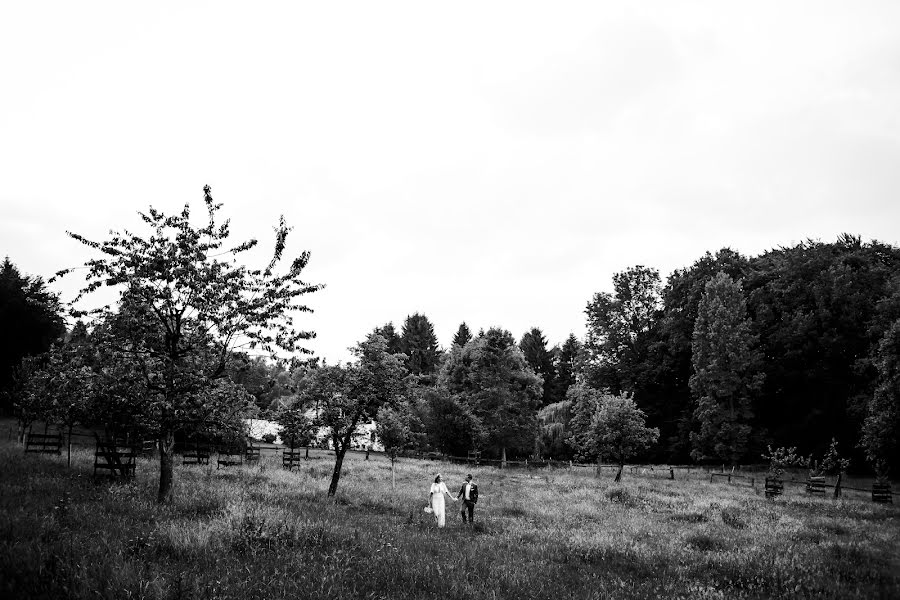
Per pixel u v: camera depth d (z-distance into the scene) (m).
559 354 105.94
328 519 12.12
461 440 51.66
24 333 46.00
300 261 14.38
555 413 61.00
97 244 12.88
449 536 12.99
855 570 10.64
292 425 19.80
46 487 12.16
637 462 64.31
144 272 12.66
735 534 15.05
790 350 53.88
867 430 38.25
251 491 16.17
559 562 10.59
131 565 6.50
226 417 13.87
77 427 31.92
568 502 22.17
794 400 55.97
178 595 5.75
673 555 11.55
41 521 8.13
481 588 7.75
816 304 54.50
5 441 26.34
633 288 70.81
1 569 5.95
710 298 55.44
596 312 71.25
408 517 15.66
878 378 42.31
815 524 18.19
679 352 63.00
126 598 5.64
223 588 6.11
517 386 57.34
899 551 13.44
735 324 53.41
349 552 8.59
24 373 26.70
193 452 27.58
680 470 48.78
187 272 13.12
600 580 9.05
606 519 17.58
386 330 107.75
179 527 8.81
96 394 12.70
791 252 59.72
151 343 13.66
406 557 8.85
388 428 27.38
